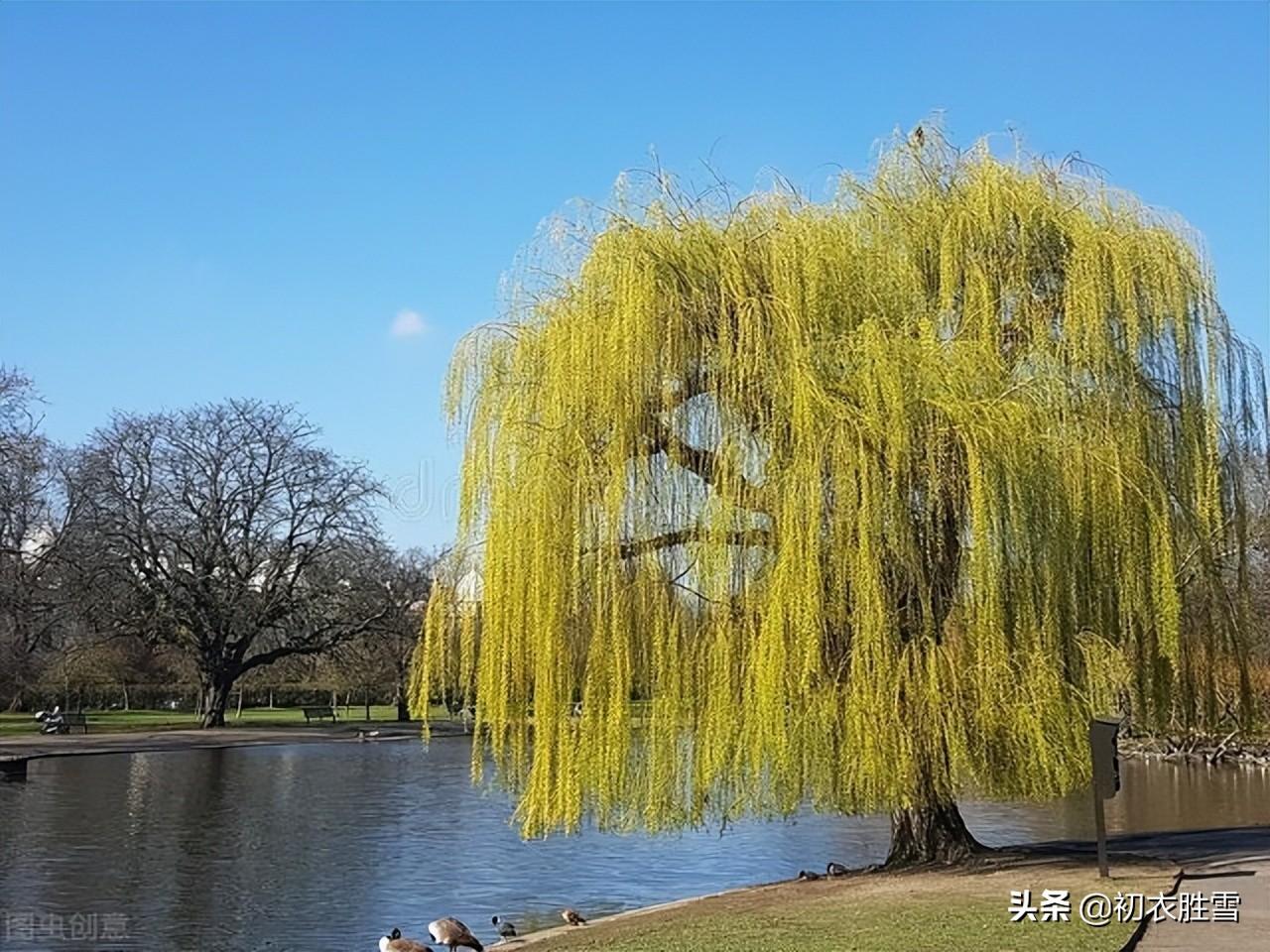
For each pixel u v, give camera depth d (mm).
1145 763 46594
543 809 17297
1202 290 19016
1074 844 20969
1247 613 19859
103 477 61406
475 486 18938
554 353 17938
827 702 16312
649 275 17641
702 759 16938
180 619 63281
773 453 16984
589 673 17219
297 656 74062
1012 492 16203
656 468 17516
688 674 17141
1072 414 17562
